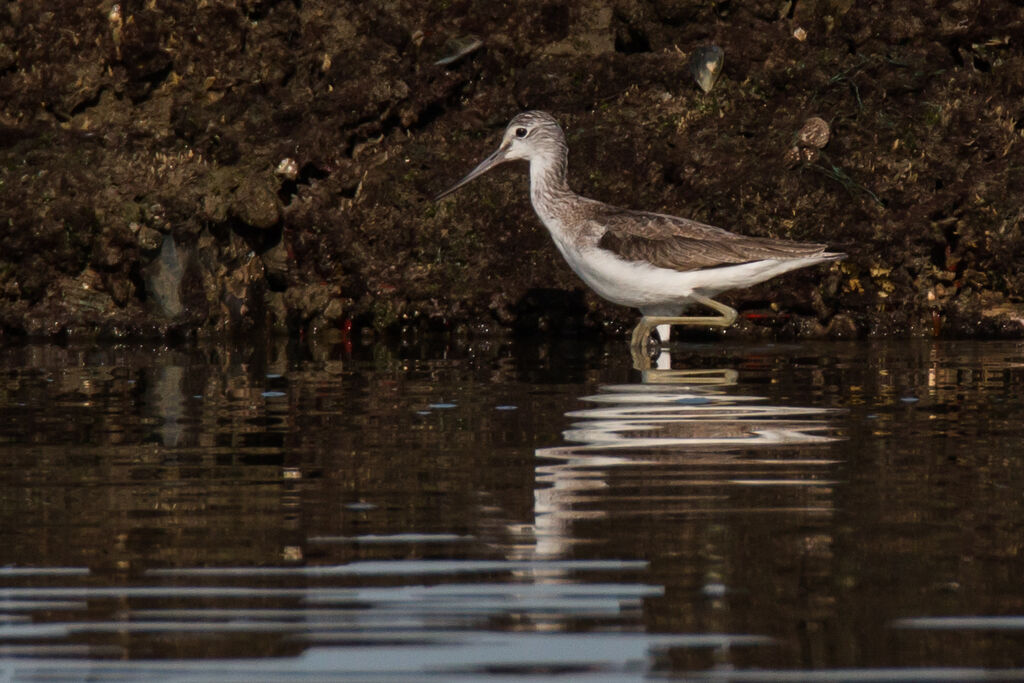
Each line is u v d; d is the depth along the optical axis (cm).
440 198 1603
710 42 1805
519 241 1691
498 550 648
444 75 1806
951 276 1683
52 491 776
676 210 1675
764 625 545
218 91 1766
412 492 765
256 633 541
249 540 670
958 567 615
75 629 547
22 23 1752
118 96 1761
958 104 1722
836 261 1595
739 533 671
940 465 822
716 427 959
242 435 948
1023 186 1673
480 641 531
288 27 1783
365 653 520
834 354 1438
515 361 1399
